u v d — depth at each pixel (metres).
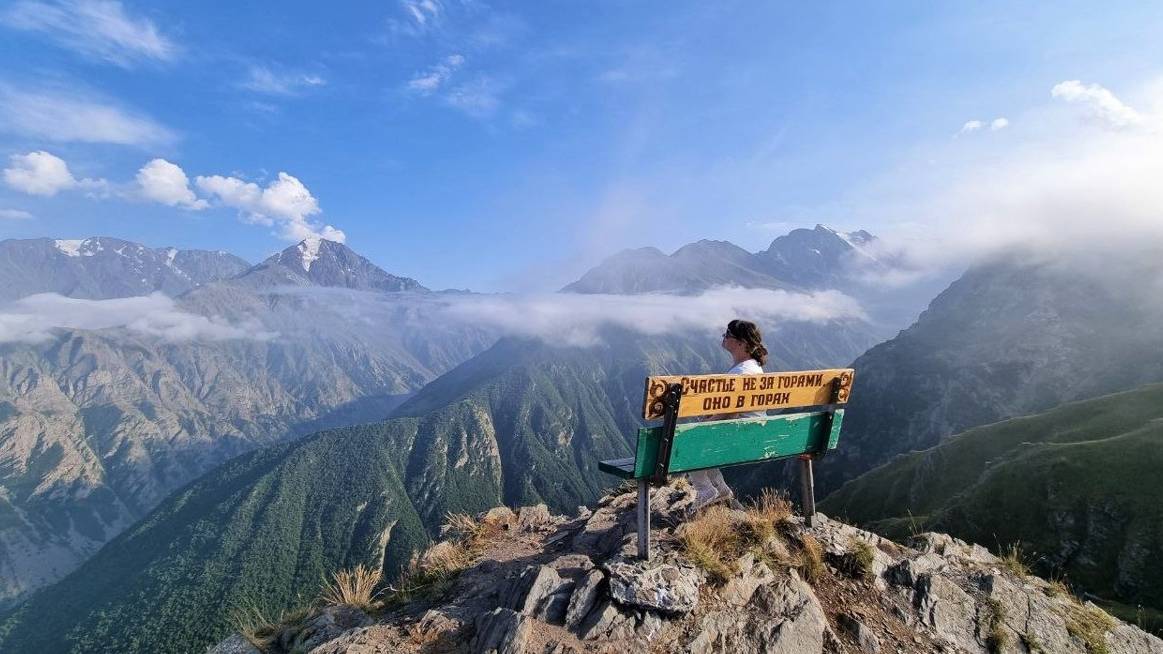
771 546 7.20
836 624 6.35
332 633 6.28
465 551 8.73
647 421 6.24
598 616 5.72
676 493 9.58
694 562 6.50
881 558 7.40
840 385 7.72
